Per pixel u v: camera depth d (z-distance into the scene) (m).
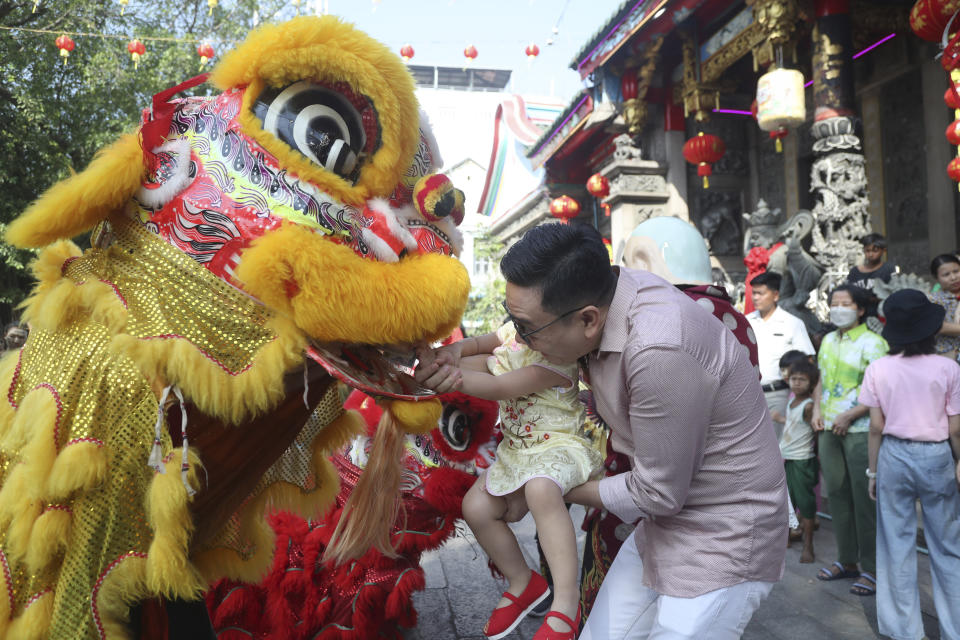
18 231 1.42
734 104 10.80
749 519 1.64
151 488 1.29
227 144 1.41
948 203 8.52
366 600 2.27
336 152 1.38
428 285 1.37
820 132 7.22
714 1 9.12
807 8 7.28
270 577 2.26
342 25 1.41
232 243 1.39
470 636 3.28
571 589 1.69
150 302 1.37
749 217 7.79
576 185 14.52
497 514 1.88
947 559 3.01
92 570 1.31
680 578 1.66
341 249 1.35
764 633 3.32
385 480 1.80
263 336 1.36
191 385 1.28
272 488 1.69
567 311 1.55
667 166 10.95
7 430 1.44
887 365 3.22
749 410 1.64
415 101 1.51
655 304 1.58
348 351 1.54
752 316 5.07
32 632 1.29
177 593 1.35
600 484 1.74
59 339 1.41
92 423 1.32
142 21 12.41
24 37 11.19
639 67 10.63
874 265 5.77
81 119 11.62
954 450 3.04
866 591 3.75
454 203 1.55
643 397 1.52
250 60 1.38
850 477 3.86
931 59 8.70
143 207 1.44
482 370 1.94
